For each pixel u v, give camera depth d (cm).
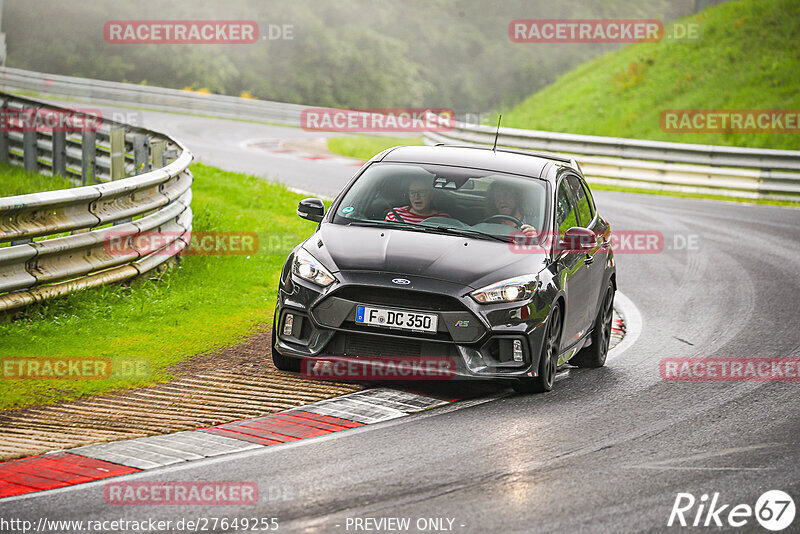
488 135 9400
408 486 1805
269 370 2639
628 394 2606
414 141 12938
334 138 12688
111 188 3192
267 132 13088
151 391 2394
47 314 2922
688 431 2253
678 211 7031
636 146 8462
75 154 5741
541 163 2986
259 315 3291
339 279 2439
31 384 2373
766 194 7919
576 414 2369
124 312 3072
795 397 2606
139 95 14788
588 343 2994
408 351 2412
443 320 2388
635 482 1877
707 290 4372
